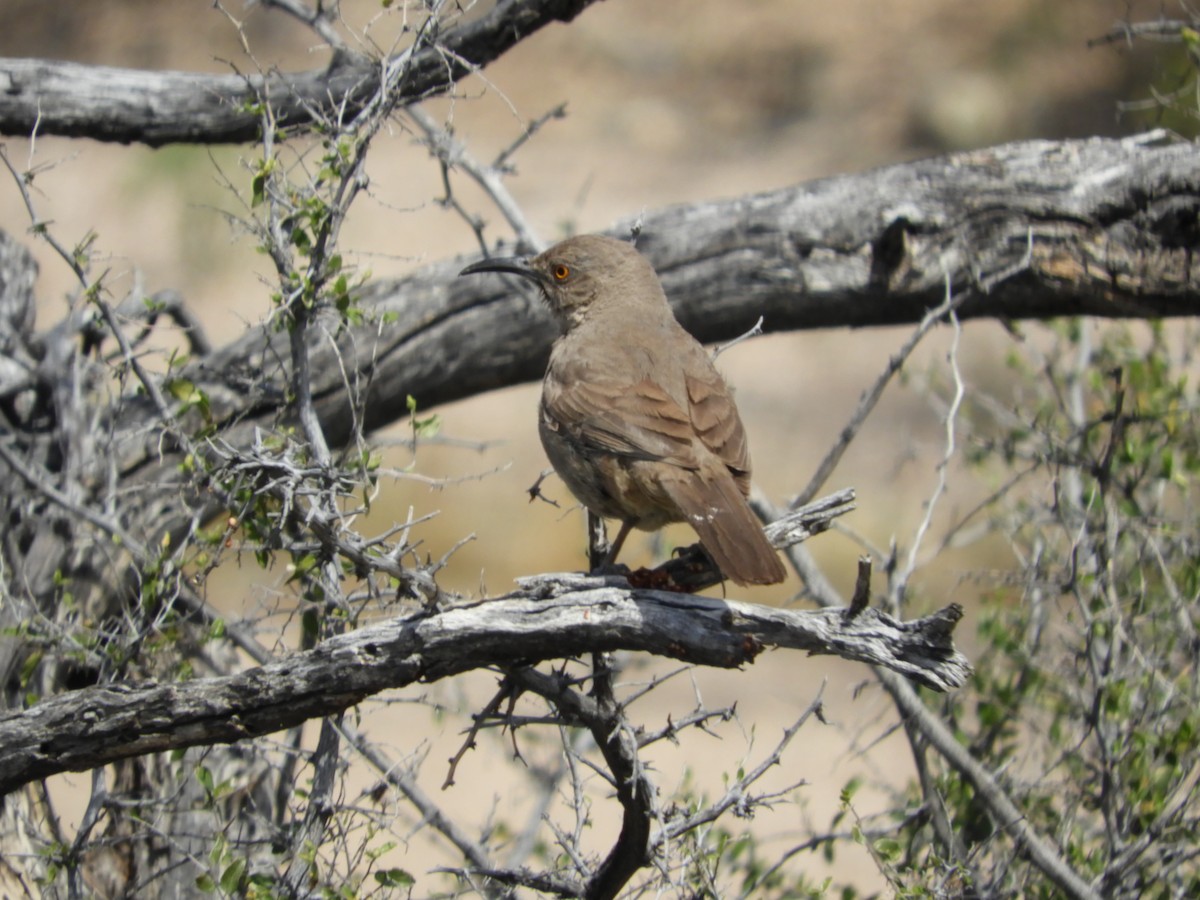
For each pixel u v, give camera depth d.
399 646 7.20
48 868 8.71
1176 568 11.08
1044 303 11.29
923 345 25.34
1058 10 36.22
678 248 11.52
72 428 10.83
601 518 9.24
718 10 38.03
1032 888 9.73
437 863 13.90
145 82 10.68
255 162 9.12
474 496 23.06
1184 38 11.28
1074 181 11.04
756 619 6.92
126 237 29.08
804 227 11.39
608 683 7.38
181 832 9.60
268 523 7.98
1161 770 9.64
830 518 8.23
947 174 11.26
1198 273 10.77
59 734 7.42
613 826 15.31
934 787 9.59
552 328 11.70
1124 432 10.74
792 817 15.77
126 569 10.50
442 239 28.56
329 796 8.12
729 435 9.16
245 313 27.17
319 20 10.28
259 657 9.28
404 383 11.68
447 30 9.37
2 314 11.49
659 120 33.94
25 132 10.70
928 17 36.66
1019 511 11.79
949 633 6.71
